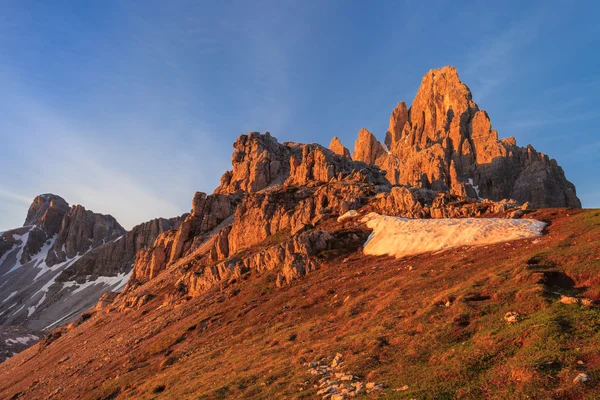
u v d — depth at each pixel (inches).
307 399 876.0
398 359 945.5
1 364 5187.0
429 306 1182.9
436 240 2165.4
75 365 2795.3
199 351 1845.5
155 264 6619.1
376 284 1798.7
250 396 1010.7
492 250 1694.1
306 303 1925.4
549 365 668.7
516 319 893.8
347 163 6333.7
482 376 727.7
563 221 1873.8
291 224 4109.3
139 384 1699.1
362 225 3075.8
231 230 4977.9
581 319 787.4
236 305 2427.4
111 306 5447.8
